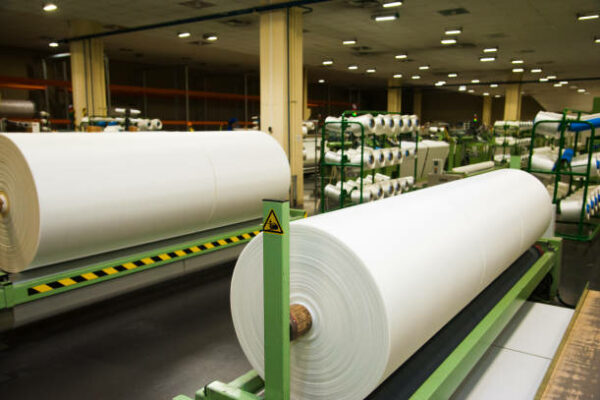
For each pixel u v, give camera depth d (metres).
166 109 21.45
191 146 4.29
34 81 14.22
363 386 1.58
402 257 1.69
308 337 1.70
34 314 3.11
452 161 12.09
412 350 1.78
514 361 2.69
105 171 3.50
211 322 3.65
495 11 10.27
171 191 3.91
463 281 2.05
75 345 3.25
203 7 10.01
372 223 1.81
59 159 3.28
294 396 1.78
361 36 13.37
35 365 2.97
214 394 1.75
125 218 3.60
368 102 33.28
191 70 22.89
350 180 6.43
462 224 2.23
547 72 21.16
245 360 3.06
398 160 6.47
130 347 3.23
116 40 15.37
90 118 10.00
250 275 1.83
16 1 9.78
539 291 3.93
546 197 3.54
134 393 2.66
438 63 18.84
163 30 12.84
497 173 3.64
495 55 16.62
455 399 2.31
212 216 4.41
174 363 3.01
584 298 2.94
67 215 3.21
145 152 3.87
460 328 2.34
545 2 9.46
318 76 24.91
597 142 8.71
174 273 4.02
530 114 34.06
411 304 1.62
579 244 6.11
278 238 1.49
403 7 9.94
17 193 3.25
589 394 1.85
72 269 3.46
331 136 9.18
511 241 2.67
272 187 4.96
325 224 1.68
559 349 2.23
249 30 12.71
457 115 32.59
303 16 10.80
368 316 1.53
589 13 10.31
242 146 4.77
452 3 9.63
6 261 3.48
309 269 1.67
